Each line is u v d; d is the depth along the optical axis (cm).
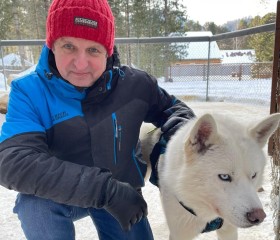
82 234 276
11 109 167
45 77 173
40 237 173
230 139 193
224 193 185
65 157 180
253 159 191
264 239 255
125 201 162
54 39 169
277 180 272
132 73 207
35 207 173
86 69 172
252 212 172
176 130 225
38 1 2641
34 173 148
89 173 154
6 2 2323
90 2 167
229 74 934
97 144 181
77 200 153
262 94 851
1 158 152
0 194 353
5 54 1133
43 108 171
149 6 2102
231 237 229
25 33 2709
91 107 182
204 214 205
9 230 281
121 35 2164
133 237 205
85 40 167
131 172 202
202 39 902
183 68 1007
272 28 664
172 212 216
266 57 906
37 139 160
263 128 204
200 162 192
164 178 216
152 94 218
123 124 191
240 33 766
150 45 993
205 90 977
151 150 262
